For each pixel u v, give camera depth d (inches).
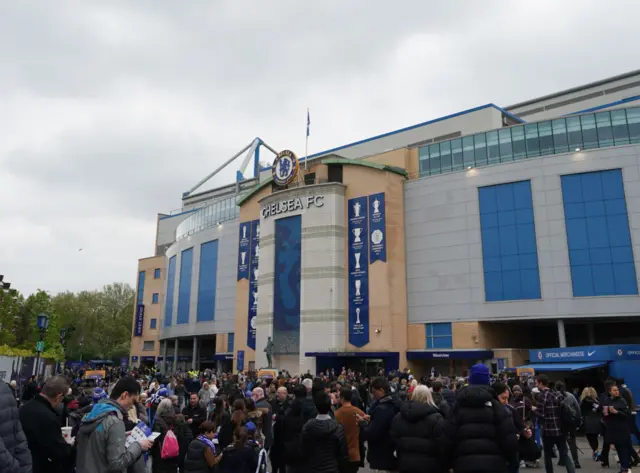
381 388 349.1
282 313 1924.2
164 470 400.8
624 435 519.5
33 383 630.5
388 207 1804.9
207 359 2965.1
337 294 1820.9
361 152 2362.2
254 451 339.3
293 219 1967.3
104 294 4301.2
